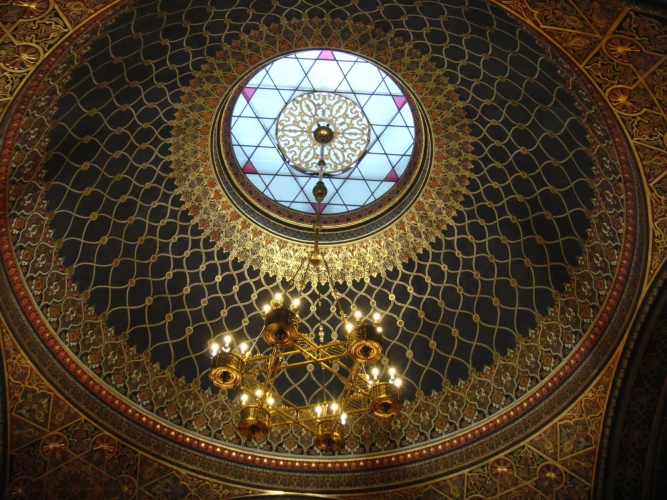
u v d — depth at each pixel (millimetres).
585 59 6285
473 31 7098
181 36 7387
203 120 8508
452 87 8055
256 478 8703
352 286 9445
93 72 7180
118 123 7969
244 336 9250
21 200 7559
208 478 8547
